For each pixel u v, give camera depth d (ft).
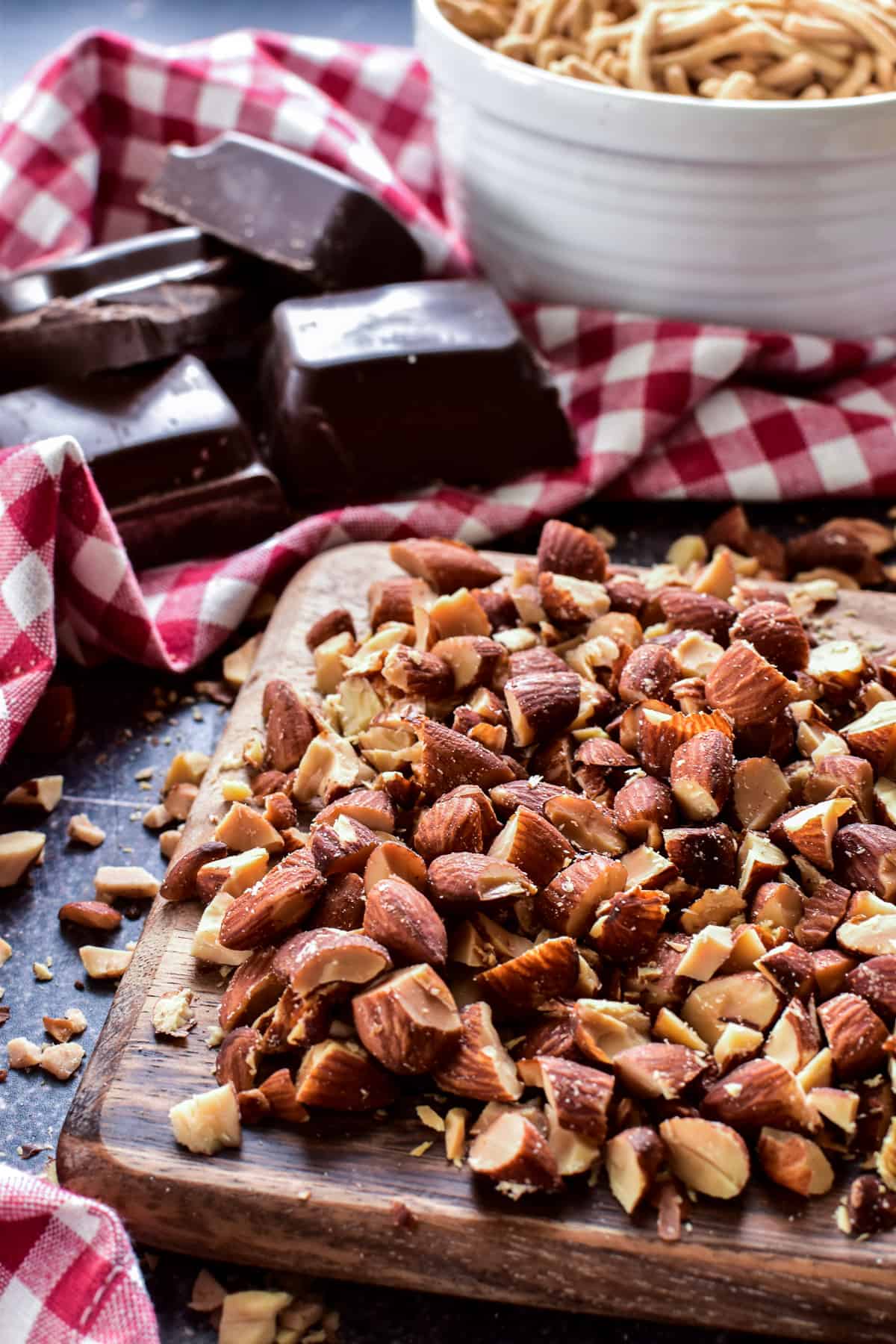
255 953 1.38
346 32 2.72
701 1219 1.27
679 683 1.51
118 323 1.86
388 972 1.33
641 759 1.48
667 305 1.95
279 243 1.95
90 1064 1.37
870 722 1.50
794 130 1.77
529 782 1.46
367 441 1.85
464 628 1.58
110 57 2.13
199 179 2.01
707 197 1.83
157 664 1.71
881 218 1.86
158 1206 1.29
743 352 1.90
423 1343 1.28
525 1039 1.34
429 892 1.38
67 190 2.12
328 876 1.40
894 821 1.44
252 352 2.00
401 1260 1.28
